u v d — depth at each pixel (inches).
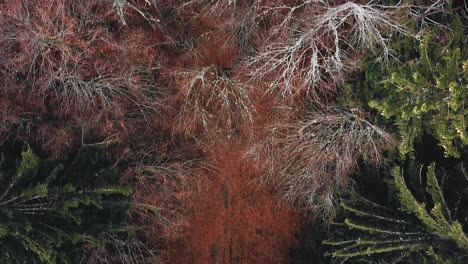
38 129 516.4
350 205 516.1
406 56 482.9
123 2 523.5
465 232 468.1
